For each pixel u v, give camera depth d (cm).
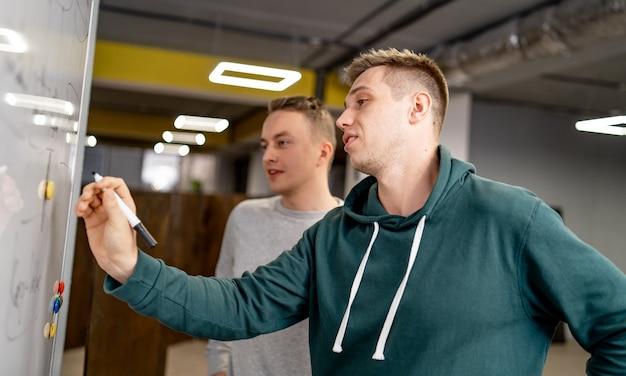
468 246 97
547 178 718
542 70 502
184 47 592
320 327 111
